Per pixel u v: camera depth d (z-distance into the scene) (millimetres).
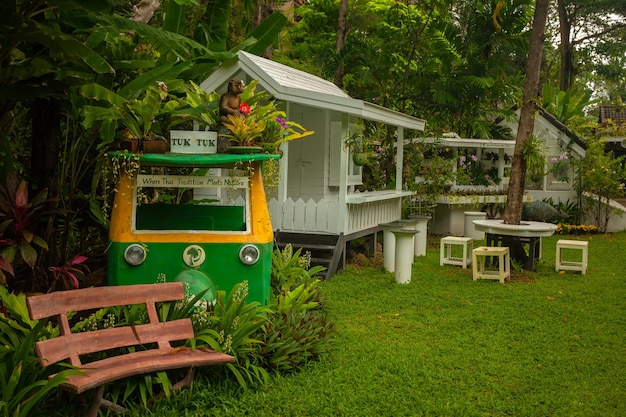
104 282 7426
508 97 20281
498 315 8062
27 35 5367
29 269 6516
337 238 10578
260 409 4789
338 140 11859
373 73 18875
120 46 7742
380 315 7965
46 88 5957
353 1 20078
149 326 4812
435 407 4930
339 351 6281
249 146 6430
